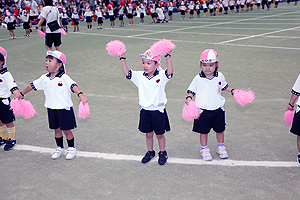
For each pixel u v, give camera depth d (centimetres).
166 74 343
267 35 1395
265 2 3053
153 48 328
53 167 359
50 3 923
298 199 284
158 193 300
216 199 287
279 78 694
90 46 1304
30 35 1866
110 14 2134
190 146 402
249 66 823
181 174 334
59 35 952
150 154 370
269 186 306
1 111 393
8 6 2744
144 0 3347
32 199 297
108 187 313
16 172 349
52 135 452
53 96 361
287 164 347
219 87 352
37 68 912
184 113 349
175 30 1780
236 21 2164
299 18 2116
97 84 712
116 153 387
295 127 337
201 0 2941
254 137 418
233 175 328
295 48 1048
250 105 536
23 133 460
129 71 355
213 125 358
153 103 341
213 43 1243
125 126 470
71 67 904
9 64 977
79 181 326
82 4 3078
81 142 420
